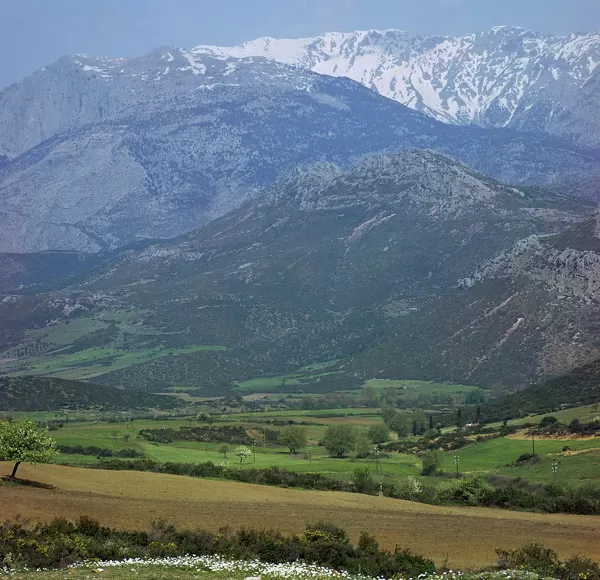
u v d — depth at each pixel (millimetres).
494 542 64688
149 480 88625
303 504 79562
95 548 52000
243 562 50375
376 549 56312
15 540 51156
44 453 79062
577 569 50875
